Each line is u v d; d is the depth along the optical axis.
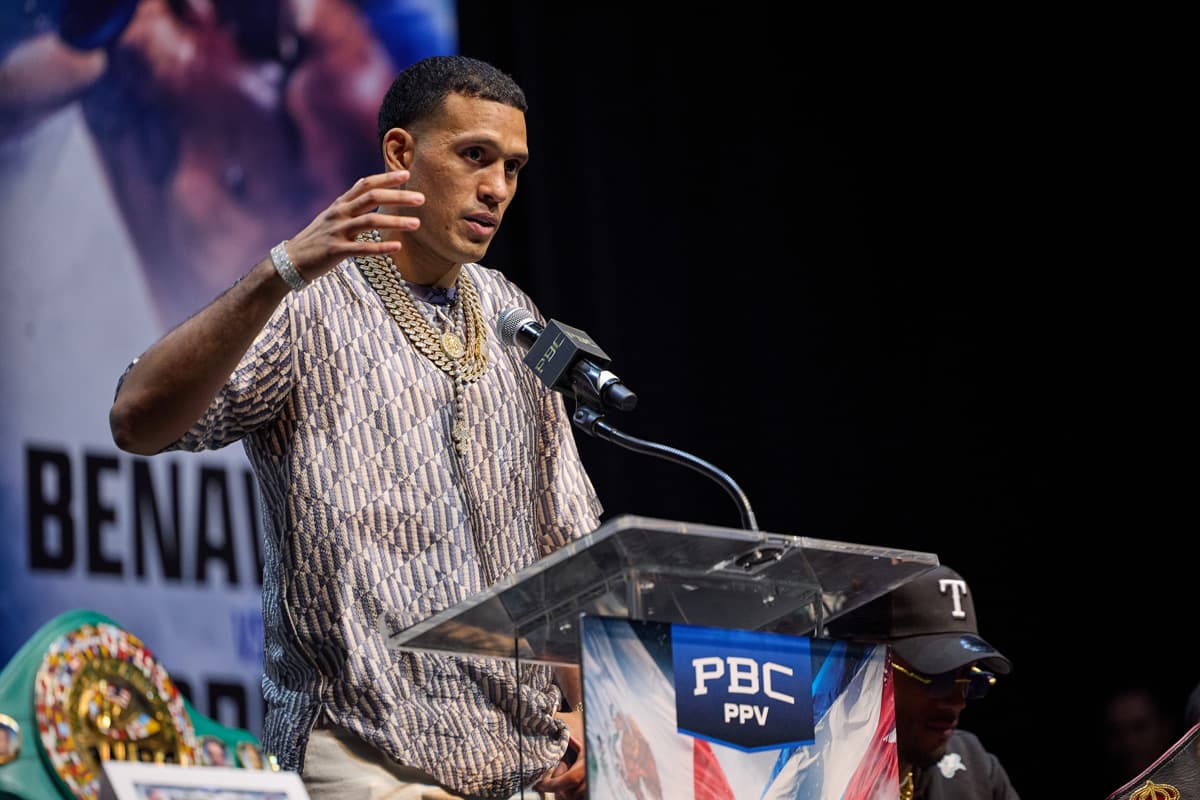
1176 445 17.42
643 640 5.03
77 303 12.23
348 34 13.82
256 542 12.77
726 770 5.10
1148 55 17.86
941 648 8.98
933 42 18.00
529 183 15.68
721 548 5.13
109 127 12.54
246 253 13.03
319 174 13.48
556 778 6.76
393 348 6.81
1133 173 17.80
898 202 17.70
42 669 5.23
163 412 5.98
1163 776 7.71
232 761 5.81
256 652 12.63
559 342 6.23
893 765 5.62
